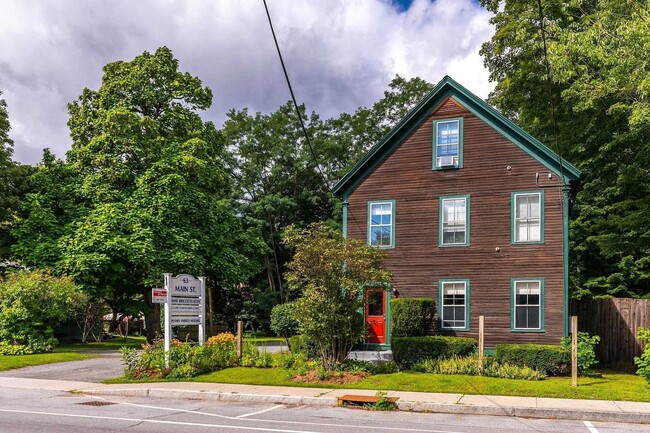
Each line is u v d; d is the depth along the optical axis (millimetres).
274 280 51500
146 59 34719
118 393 15938
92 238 28938
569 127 29562
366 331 19062
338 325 18141
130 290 34094
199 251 32250
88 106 34688
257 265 38531
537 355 18281
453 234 22672
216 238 33375
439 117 23453
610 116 26953
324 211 52750
